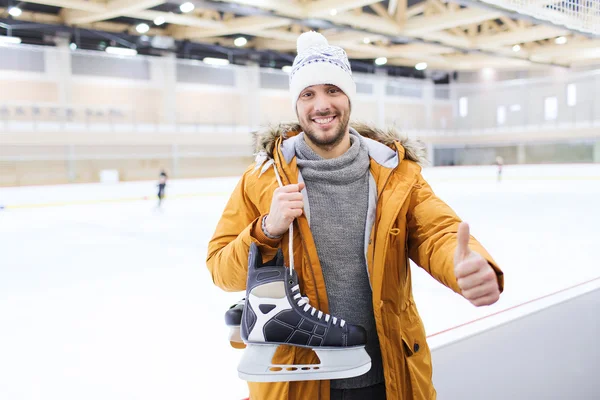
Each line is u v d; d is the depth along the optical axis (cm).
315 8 1326
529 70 2642
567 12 429
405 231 120
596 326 243
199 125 2038
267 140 127
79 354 304
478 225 811
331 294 121
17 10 1616
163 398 236
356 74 2370
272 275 102
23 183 1647
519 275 470
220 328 348
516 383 204
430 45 2000
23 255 671
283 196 104
